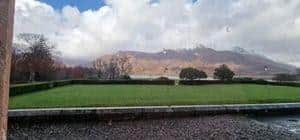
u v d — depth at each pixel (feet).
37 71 157.69
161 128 44.68
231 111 58.90
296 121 53.62
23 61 152.35
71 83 143.33
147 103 60.34
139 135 39.86
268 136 40.70
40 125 45.85
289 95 84.58
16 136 38.24
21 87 80.74
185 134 40.86
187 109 55.67
